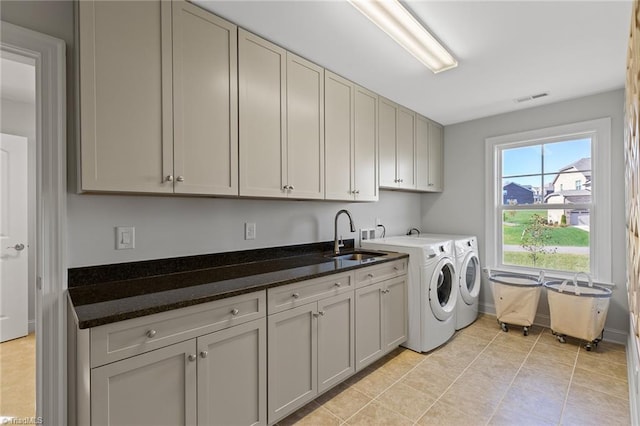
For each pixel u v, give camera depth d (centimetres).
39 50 136
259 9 160
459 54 208
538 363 236
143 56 140
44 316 137
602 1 155
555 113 301
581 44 196
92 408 106
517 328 309
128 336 114
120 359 112
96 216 155
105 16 130
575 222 297
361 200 256
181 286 150
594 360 239
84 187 125
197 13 157
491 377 218
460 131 368
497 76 242
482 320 330
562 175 304
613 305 271
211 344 137
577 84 258
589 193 289
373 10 162
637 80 99
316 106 219
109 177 130
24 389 201
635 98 108
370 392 201
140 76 139
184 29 152
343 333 202
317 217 269
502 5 159
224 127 167
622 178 267
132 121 136
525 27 178
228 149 169
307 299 177
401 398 194
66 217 144
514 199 336
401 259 256
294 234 250
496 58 213
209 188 161
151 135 142
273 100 191
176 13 150
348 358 205
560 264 305
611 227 272
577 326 261
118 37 133
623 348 259
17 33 130
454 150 373
